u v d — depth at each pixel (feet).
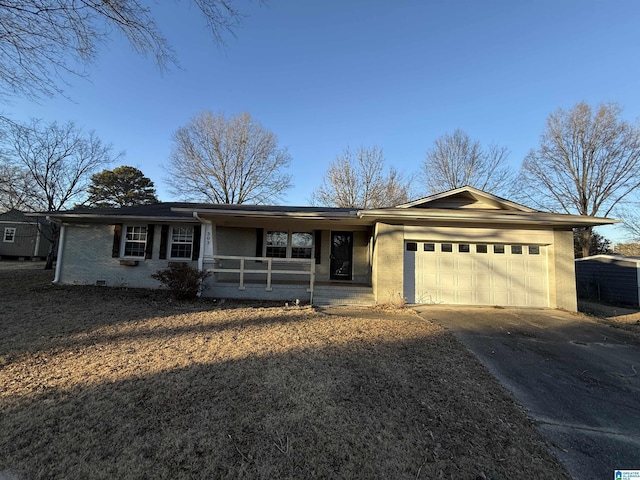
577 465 8.77
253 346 16.44
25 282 37.50
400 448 8.86
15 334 17.28
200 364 13.87
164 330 19.21
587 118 76.84
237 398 11.05
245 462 8.07
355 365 14.32
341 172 91.35
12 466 7.73
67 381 12.05
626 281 49.06
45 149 57.57
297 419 9.92
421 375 13.73
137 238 37.93
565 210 82.48
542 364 16.17
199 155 88.53
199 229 37.35
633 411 11.85
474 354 16.99
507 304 31.27
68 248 37.50
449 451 8.89
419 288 31.58
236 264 39.86
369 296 32.09
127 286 36.99
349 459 8.34
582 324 24.71
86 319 21.02
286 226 39.29
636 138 72.02
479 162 89.45
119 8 18.84
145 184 112.47
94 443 8.59
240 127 90.02
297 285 33.01
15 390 11.27
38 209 56.85
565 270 30.96
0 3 18.35
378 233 31.50
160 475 7.56
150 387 11.66
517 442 9.55
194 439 8.84
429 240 31.58
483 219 29.50
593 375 15.10
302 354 15.38
